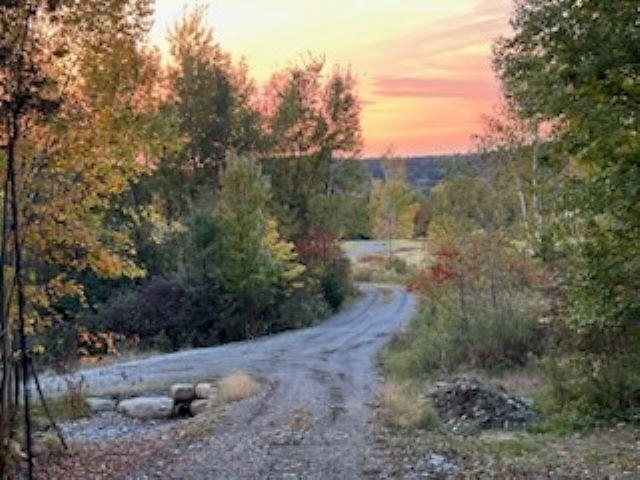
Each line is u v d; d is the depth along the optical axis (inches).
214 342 1127.6
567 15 332.2
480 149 1052.5
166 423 626.5
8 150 350.0
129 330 1081.4
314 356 906.7
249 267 1170.6
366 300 1680.6
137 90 416.8
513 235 850.8
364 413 530.0
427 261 1009.5
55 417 612.1
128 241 462.9
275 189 1736.0
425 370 758.5
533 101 368.2
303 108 1768.0
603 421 467.8
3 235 361.4
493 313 771.4
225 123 1761.8
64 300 1018.1
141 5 394.0
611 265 394.9
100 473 379.9
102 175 420.8
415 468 363.9
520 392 594.9
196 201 1504.7
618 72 330.3
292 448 420.2
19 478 375.2
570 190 384.5
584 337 520.4
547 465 357.1
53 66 370.6
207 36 1754.4
